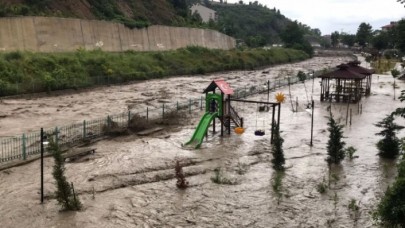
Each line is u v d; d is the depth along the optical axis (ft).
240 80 201.87
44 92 138.82
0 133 82.64
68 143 73.00
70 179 56.34
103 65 175.22
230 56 275.39
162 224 44.11
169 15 321.32
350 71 128.77
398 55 328.08
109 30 226.58
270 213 47.32
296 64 332.60
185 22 331.16
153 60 215.51
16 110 108.99
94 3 253.44
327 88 143.95
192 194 52.44
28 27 177.68
